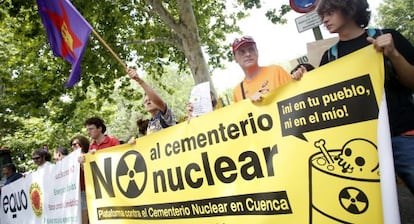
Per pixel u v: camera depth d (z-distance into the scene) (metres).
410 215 3.42
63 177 4.97
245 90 3.71
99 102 15.61
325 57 2.85
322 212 2.44
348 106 2.38
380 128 2.19
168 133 3.50
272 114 2.74
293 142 2.62
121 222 4.02
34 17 11.54
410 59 2.43
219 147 3.07
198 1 14.97
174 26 11.61
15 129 18.89
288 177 2.62
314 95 2.52
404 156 2.41
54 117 15.27
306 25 4.57
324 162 2.46
